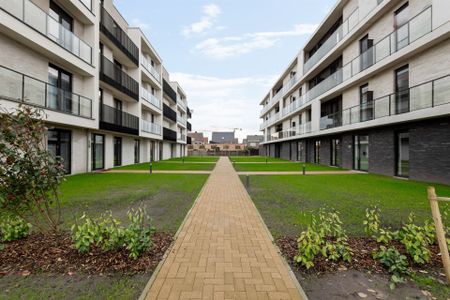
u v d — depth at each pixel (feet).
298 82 86.84
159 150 104.78
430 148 33.73
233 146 251.60
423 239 10.69
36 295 8.07
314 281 9.07
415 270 9.80
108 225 13.12
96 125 45.37
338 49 58.44
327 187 30.32
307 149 86.02
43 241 12.14
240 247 11.98
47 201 12.46
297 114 93.40
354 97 53.57
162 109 97.81
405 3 38.93
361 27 48.21
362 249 11.57
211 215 17.78
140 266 9.91
